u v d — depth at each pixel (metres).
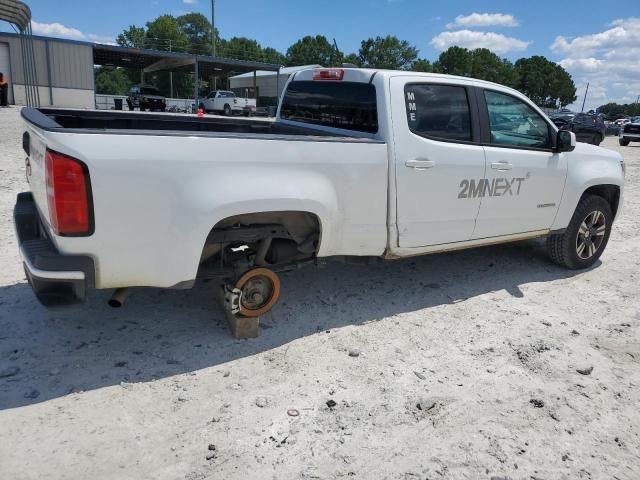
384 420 2.89
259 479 2.42
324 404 3.01
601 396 3.23
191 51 87.94
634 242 6.81
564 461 2.65
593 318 4.37
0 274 4.51
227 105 33.06
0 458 2.45
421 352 3.66
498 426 2.89
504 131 4.62
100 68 88.56
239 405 2.95
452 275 5.21
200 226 2.98
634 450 2.76
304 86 4.84
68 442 2.58
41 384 3.03
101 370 3.21
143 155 2.79
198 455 2.55
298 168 3.36
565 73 112.62
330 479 2.45
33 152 3.25
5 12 18.62
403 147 3.88
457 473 2.53
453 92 4.25
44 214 3.03
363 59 83.00
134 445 2.59
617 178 5.49
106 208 2.74
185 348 3.52
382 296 4.60
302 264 3.83
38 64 28.23
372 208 3.80
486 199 4.46
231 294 3.52
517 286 5.01
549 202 4.96
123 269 2.90
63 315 3.85
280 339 3.73
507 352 3.71
